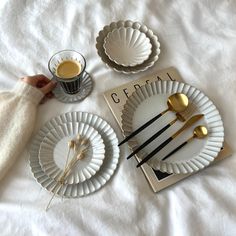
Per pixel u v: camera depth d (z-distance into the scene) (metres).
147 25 0.74
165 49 0.72
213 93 0.66
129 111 0.62
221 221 0.52
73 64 0.66
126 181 0.56
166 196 0.56
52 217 0.53
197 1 0.76
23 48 0.70
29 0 0.75
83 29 0.73
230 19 0.75
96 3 0.76
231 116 0.63
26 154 0.59
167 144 0.59
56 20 0.74
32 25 0.73
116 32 0.72
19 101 0.61
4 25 0.73
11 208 0.54
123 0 0.77
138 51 0.71
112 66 0.69
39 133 0.60
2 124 0.59
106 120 0.63
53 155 0.58
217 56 0.70
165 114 0.62
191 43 0.72
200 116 0.61
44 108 0.64
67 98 0.65
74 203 0.54
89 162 0.57
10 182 0.57
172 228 0.53
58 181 0.56
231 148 0.60
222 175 0.57
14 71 0.68
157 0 0.77
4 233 0.53
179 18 0.75
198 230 0.52
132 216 0.53
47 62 0.70
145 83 0.67
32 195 0.55
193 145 0.59
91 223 0.53
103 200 0.54
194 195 0.55
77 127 0.60
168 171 0.56
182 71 0.69
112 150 0.59
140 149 0.58
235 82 0.67
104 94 0.65
